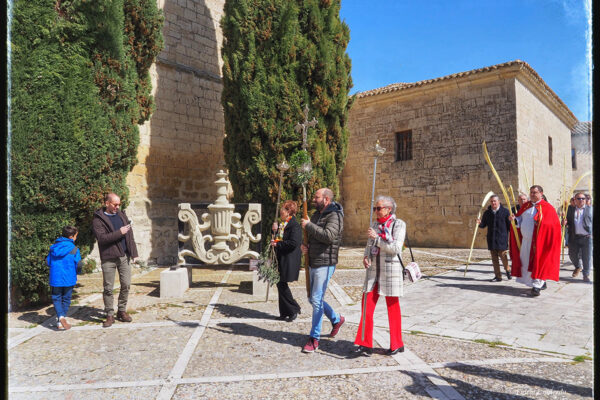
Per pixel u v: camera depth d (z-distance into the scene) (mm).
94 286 7777
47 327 4930
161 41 8055
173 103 11914
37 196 5383
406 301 6238
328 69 9492
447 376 3354
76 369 3611
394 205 3988
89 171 5730
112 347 4207
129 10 7234
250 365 3672
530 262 6688
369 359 3775
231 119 9984
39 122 5367
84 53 5793
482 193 14125
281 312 5230
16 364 3715
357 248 16047
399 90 15867
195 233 7254
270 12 9477
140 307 5957
